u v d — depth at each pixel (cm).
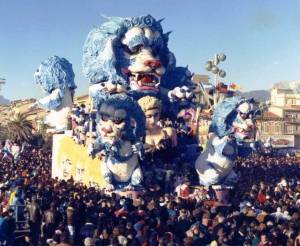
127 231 1750
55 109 4369
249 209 2245
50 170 4306
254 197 2823
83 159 3672
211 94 4238
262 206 2484
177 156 3697
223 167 3406
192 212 2191
